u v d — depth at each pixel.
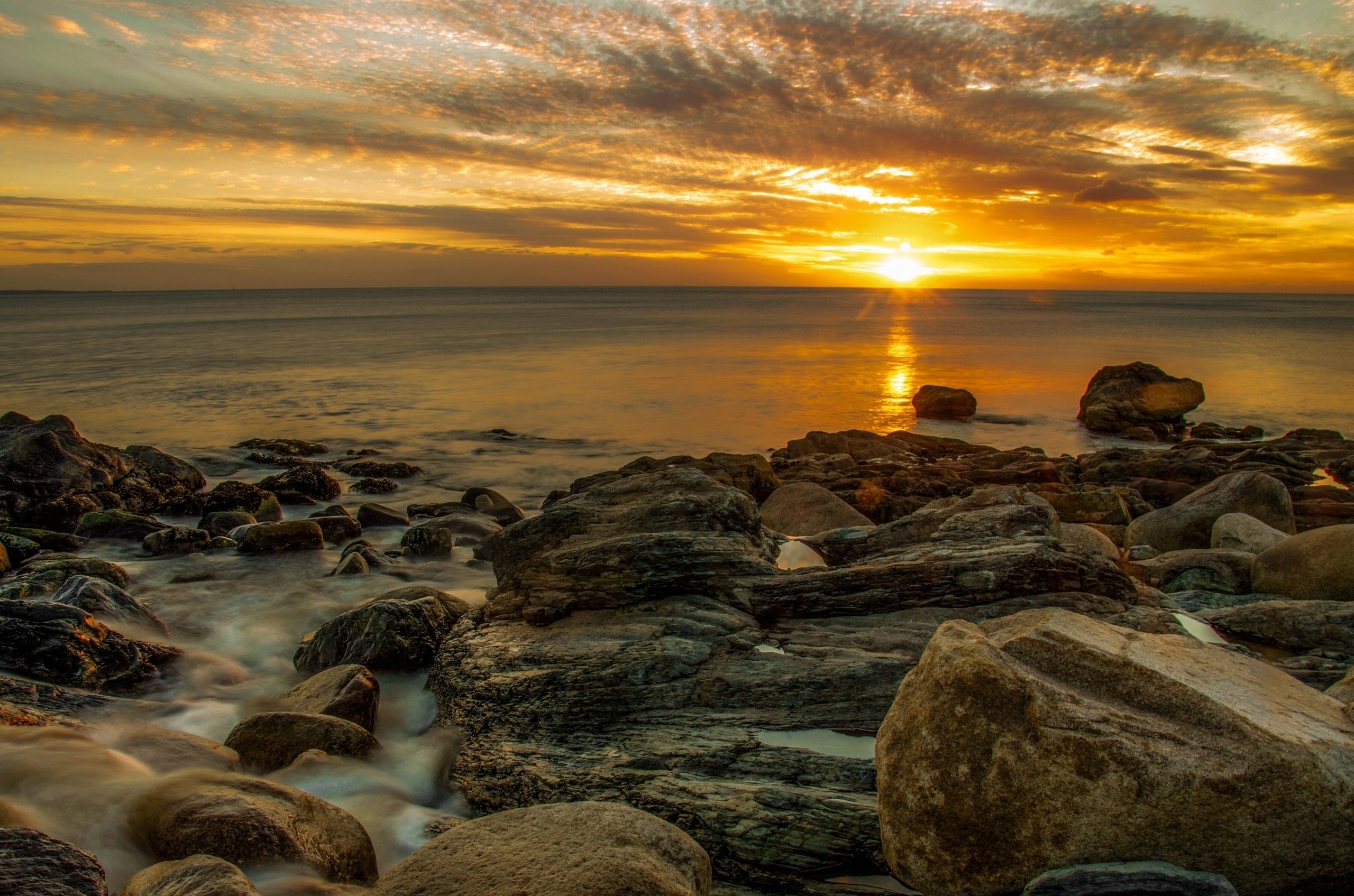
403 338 67.88
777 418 31.64
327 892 4.23
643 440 27.28
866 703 5.96
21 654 7.29
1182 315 125.44
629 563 7.77
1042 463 21.59
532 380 41.28
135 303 191.50
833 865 4.75
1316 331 80.25
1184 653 4.84
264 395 35.25
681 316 118.31
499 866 3.70
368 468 21.55
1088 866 3.87
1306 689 4.78
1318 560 8.95
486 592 10.95
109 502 16.23
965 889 4.16
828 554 8.88
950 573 7.26
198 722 7.23
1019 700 4.21
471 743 6.45
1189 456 22.58
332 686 7.20
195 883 3.79
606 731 6.14
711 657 6.69
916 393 36.34
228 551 13.18
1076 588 7.26
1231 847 3.87
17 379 38.88
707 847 5.00
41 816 4.68
